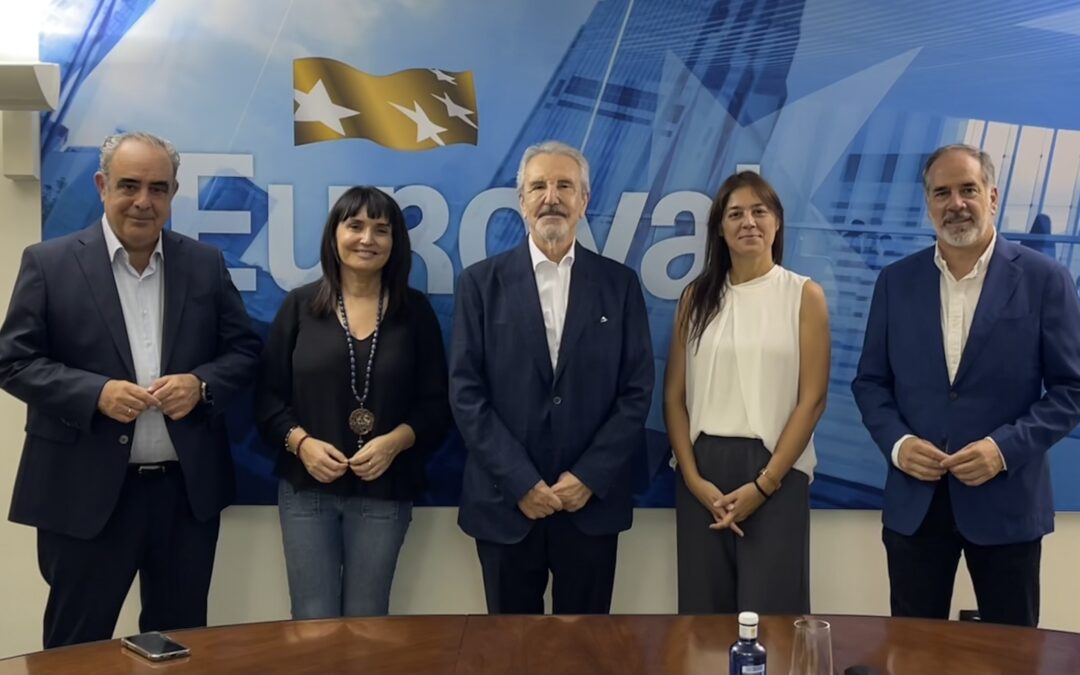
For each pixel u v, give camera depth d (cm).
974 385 230
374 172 276
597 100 277
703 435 247
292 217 276
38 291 226
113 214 225
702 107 278
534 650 143
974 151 231
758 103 278
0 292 273
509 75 276
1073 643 148
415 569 284
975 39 277
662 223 279
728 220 247
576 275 246
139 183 224
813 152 279
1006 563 231
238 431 277
